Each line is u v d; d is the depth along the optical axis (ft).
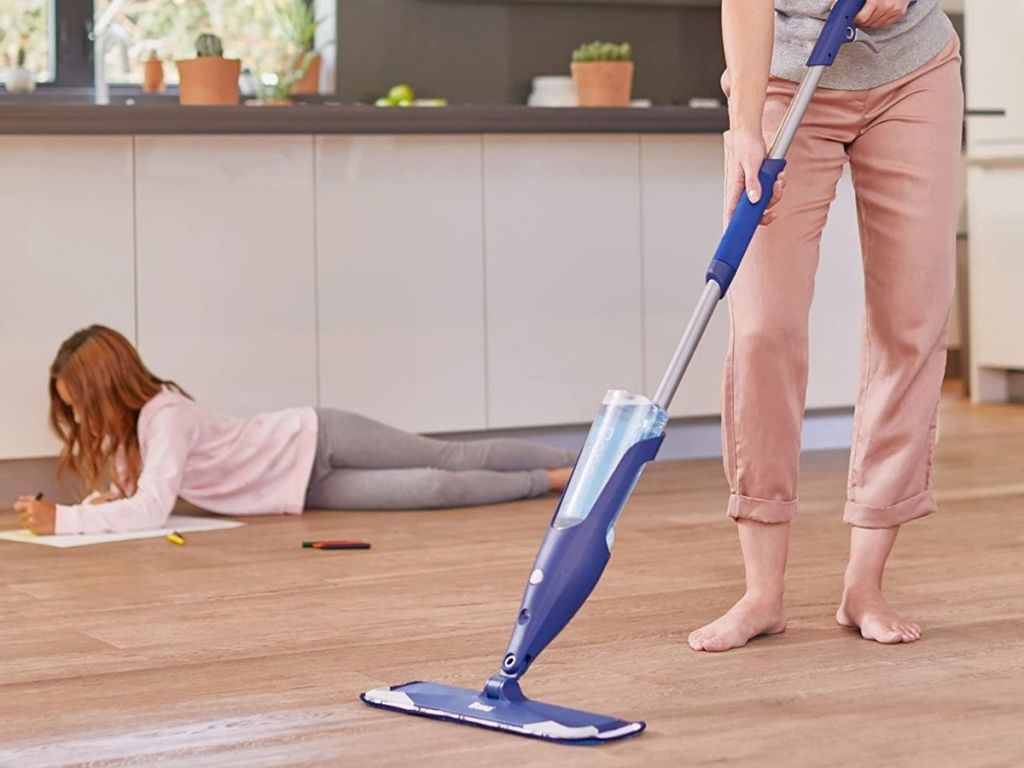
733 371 7.18
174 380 13.30
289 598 8.53
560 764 5.26
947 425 17.63
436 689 6.11
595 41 17.83
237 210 13.42
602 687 6.34
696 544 10.10
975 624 7.46
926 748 5.37
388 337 13.98
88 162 12.92
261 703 6.20
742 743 5.48
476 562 9.62
